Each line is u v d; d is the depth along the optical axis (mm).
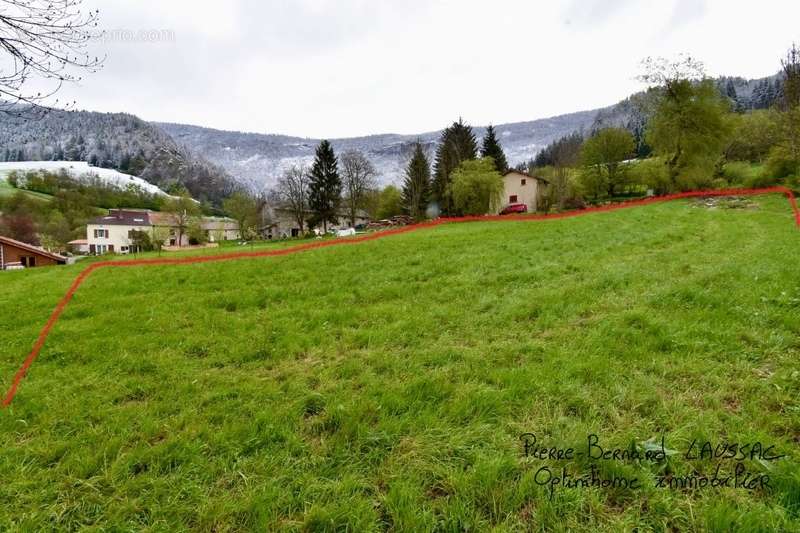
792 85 27188
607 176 51625
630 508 2332
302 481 2719
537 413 3326
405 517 2324
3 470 3037
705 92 33844
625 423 3086
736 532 2105
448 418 3330
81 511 2619
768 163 29531
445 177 59406
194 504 2621
